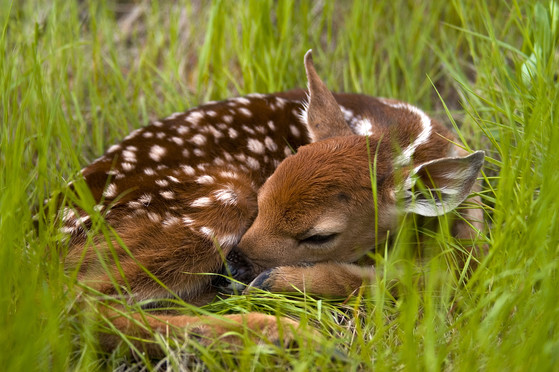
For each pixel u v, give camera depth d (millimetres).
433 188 6105
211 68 10062
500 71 7977
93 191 6430
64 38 9867
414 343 5090
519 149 6352
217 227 6266
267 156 7109
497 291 5383
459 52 10102
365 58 9914
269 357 5270
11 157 6426
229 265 6277
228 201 6363
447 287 5809
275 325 5410
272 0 10508
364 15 10109
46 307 4891
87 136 9109
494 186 7887
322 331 5680
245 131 7078
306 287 6133
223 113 7152
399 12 10516
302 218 6098
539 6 8133
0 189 6082
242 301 6020
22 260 5547
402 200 6168
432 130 6867
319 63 10148
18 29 9500
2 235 5457
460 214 6684
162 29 10641
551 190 5496
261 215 6234
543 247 5414
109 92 9758
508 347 4898
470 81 9898
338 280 6215
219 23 9633
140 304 5570
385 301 6086
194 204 6277
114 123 9172
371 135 6637
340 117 6918
